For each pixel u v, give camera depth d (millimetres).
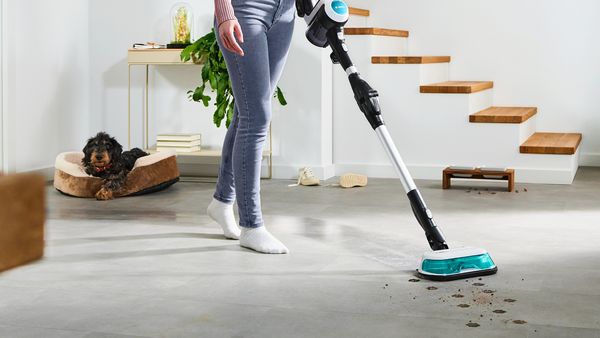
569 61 4992
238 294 1941
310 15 2412
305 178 4285
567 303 1827
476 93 4613
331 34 2383
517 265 2260
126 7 4883
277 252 2467
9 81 4227
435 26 5207
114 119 4961
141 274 2176
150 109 4891
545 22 5012
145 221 3119
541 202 3578
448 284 2031
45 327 1637
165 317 1721
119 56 4918
